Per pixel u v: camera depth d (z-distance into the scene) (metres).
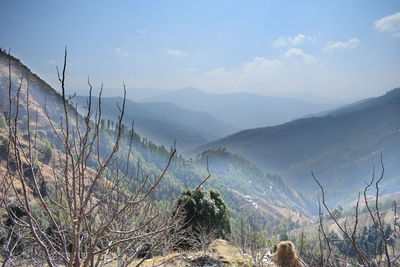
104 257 2.44
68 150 1.74
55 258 2.38
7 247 2.47
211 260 8.42
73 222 1.78
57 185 2.04
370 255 2.03
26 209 1.71
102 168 1.84
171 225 2.18
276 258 8.38
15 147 1.71
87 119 1.78
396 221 2.05
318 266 2.36
